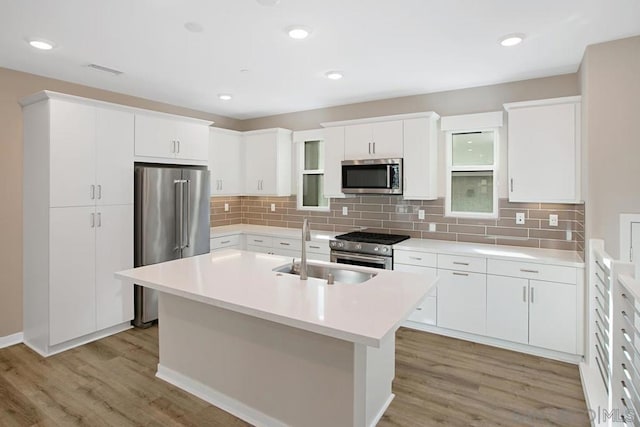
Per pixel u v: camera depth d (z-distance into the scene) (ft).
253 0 6.80
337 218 15.65
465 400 7.98
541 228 11.54
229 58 9.75
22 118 10.73
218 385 7.86
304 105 15.24
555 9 7.16
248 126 18.15
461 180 13.03
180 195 12.90
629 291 5.15
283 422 6.94
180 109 15.47
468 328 10.96
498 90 12.01
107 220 11.17
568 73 10.89
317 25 7.86
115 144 11.32
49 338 9.96
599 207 8.81
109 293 11.30
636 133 8.47
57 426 7.13
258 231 16.14
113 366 9.47
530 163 10.68
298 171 16.83
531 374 9.08
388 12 7.28
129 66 10.35
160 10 7.16
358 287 7.02
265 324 7.09
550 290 9.75
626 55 8.50
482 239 12.51
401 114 13.05
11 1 6.77
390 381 7.98
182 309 8.42
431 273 11.48
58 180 10.00
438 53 9.41
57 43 8.71
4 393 8.23
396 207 14.15
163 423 7.25
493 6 7.05
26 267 10.71
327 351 6.33
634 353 5.66
